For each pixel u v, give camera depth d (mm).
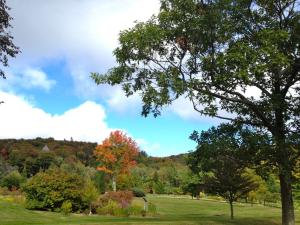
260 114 14953
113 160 56875
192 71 14469
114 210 32312
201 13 13930
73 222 21812
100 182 55062
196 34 13938
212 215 33281
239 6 14188
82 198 32312
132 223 19484
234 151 14773
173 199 59906
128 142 58875
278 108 14734
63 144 122125
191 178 53844
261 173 15086
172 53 14320
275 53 12891
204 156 15344
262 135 14148
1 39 15102
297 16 14562
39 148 116062
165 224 19188
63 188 31688
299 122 15266
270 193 53094
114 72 14211
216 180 27438
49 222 23422
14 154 100688
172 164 95625
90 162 101125
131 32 13688
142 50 13812
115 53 14070
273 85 15164
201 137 15477
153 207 35344
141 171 84750
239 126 15578
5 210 27969
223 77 13305
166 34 13766
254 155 14703
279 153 14188
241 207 47812
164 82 13477
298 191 32406
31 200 31109
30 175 92688
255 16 14523
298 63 14375
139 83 14242
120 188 58969
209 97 14758
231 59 12828
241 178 26969
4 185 65062
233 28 13961
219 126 15594
